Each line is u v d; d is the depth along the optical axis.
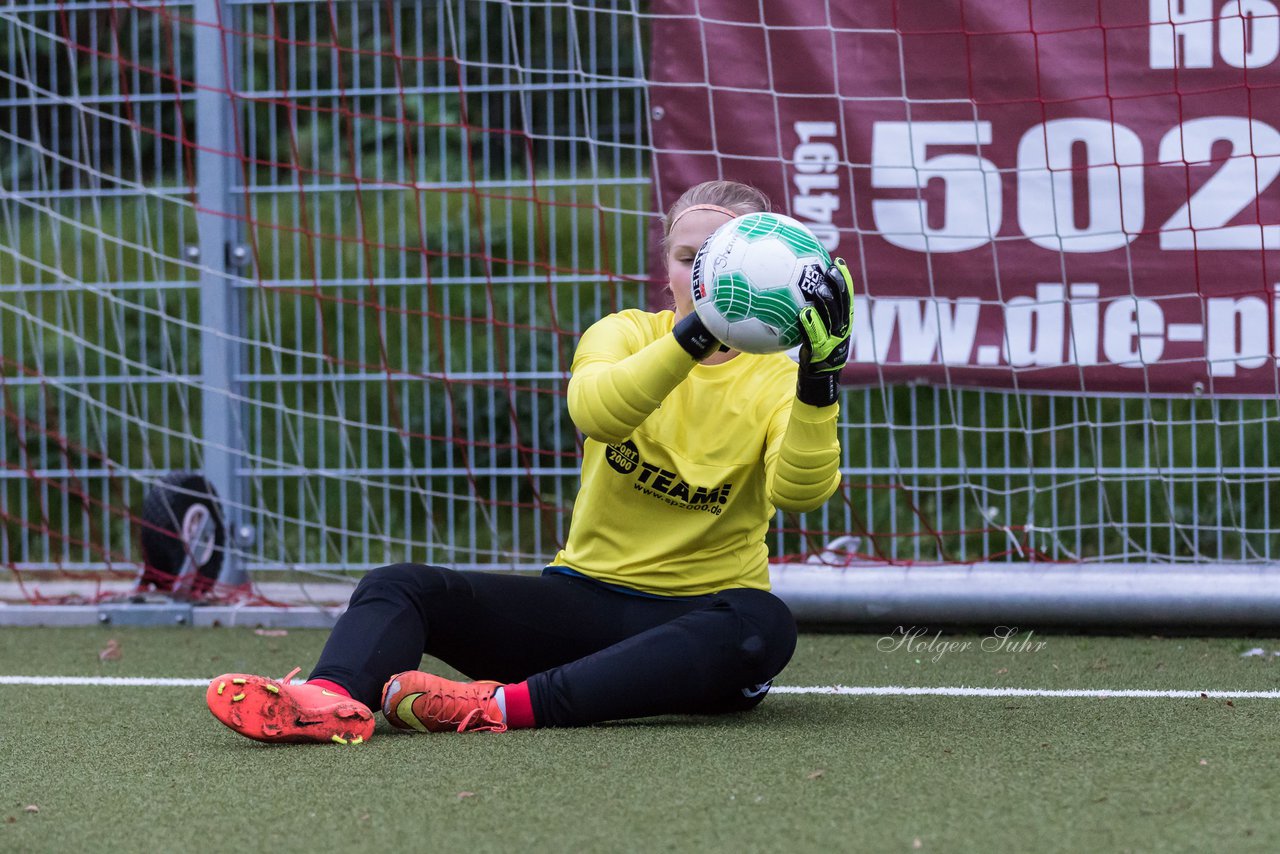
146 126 20.69
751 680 9.08
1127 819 6.60
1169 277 15.22
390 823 6.66
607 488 9.49
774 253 8.38
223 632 15.14
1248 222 15.06
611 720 9.02
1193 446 15.33
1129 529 17.45
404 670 8.88
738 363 9.52
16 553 20.34
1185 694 10.70
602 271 18.38
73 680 11.98
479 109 18.81
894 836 6.32
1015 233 15.37
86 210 22.00
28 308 22.06
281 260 20.28
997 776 7.53
